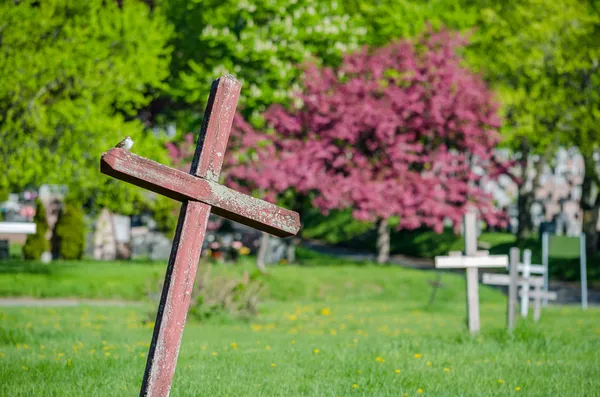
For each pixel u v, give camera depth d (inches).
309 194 1723.7
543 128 1811.0
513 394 326.6
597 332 662.5
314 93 1581.0
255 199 234.8
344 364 405.7
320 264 1711.4
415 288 1301.7
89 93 1229.1
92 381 338.3
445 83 1578.5
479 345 499.5
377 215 1583.4
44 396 305.9
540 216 2817.4
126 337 543.5
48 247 1572.3
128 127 1279.5
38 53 1178.6
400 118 1567.4
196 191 225.3
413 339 534.0
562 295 1454.2
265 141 1562.5
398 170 1566.2
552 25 1726.1
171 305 221.9
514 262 654.5
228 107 229.8
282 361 417.4
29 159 1189.1
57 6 1248.8
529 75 1771.7
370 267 1477.6
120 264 1471.5
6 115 1206.3
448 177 1647.4
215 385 331.3
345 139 1563.7
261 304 1059.3
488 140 1643.7
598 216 2116.1
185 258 224.5
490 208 1620.3
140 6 1378.0
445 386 345.7
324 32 1648.6
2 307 887.1
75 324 679.7
